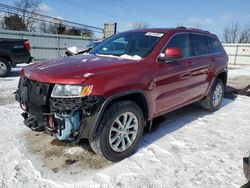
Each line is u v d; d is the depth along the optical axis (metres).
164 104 3.88
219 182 2.88
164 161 3.28
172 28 4.38
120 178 2.89
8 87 7.68
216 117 5.20
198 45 4.86
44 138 3.80
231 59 30.42
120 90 3.01
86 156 3.32
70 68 3.05
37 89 2.99
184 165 3.21
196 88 4.70
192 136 4.13
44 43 20.05
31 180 2.79
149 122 4.02
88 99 2.76
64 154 3.36
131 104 3.20
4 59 9.66
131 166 3.13
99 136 2.96
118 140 3.17
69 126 2.83
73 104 2.74
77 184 2.76
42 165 3.09
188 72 4.32
